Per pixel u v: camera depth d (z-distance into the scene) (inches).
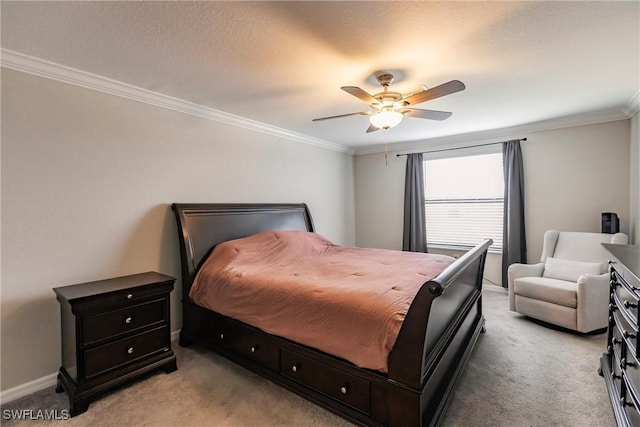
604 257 131.0
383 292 76.0
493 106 130.7
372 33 73.9
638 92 114.0
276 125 156.9
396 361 63.7
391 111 95.3
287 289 85.7
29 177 86.7
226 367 98.7
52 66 88.1
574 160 153.9
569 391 83.7
